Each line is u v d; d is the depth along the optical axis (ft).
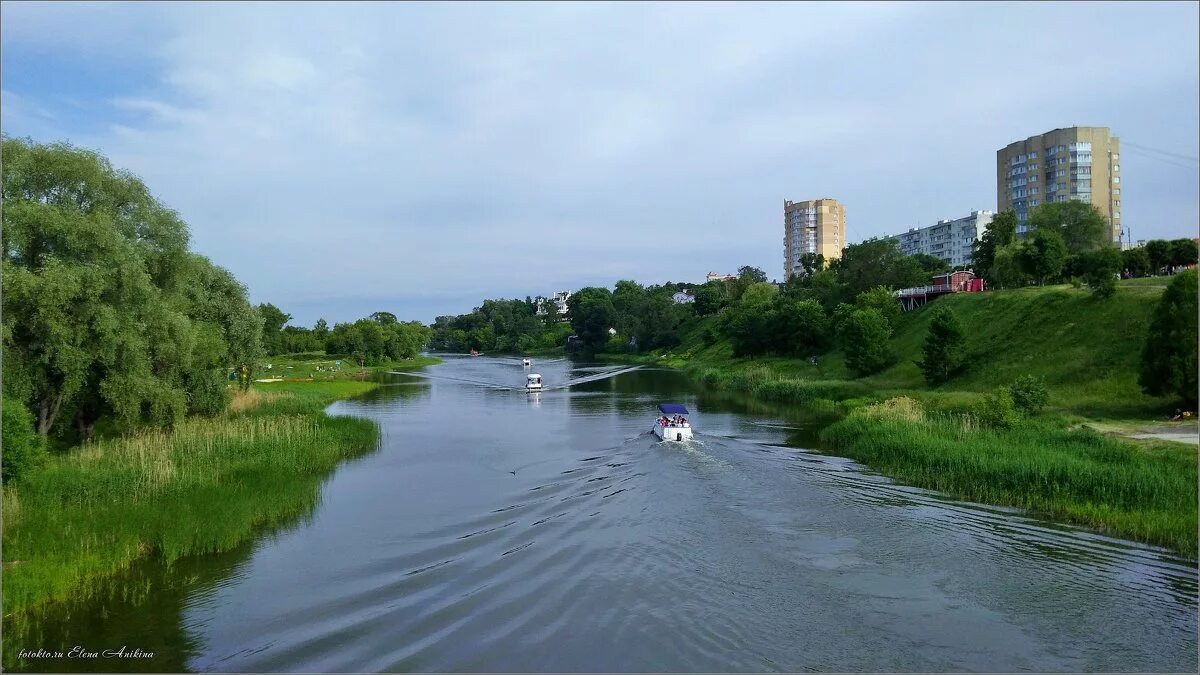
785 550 73.26
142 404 125.18
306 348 523.29
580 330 625.41
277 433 127.65
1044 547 73.00
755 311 340.18
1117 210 445.37
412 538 80.07
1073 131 439.63
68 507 77.97
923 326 253.85
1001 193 497.05
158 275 136.56
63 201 117.29
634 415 191.11
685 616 57.72
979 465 97.60
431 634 55.11
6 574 60.75
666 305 532.73
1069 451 103.45
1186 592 61.16
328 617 58.39
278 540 79.71
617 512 89.15
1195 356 129.08
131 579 67.15
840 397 199.11
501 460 127.54
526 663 50.29
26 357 102.37
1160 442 107.96
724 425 162.91
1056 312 200.23
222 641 54.03
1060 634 53.72
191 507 80.53
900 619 56.65
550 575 67.36
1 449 75.87
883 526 80.84
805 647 52.26
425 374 392.27
